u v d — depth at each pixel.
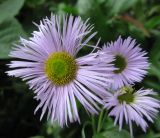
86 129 0.14
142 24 0.15
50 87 0.10
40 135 0.15
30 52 0.10
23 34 0.13
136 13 0.16
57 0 0.17
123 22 0.15
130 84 0.11
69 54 0.10
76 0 0.17
